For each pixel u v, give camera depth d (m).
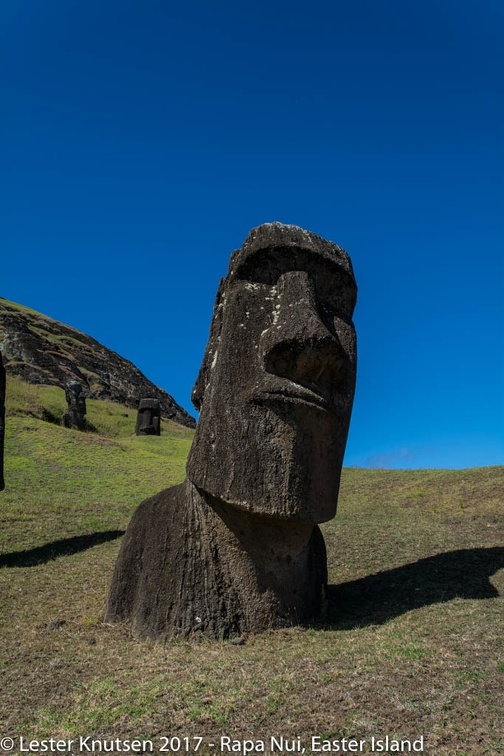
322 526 10.80
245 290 6.17
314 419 5.73
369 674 4.36
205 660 5.04
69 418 30.67
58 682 4.93
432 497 13.42
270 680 4.43
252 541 5.86
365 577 7.79
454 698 3.94
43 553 10.12
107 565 9.07
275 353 5.77
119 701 4.32
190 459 6.16
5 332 48.19
